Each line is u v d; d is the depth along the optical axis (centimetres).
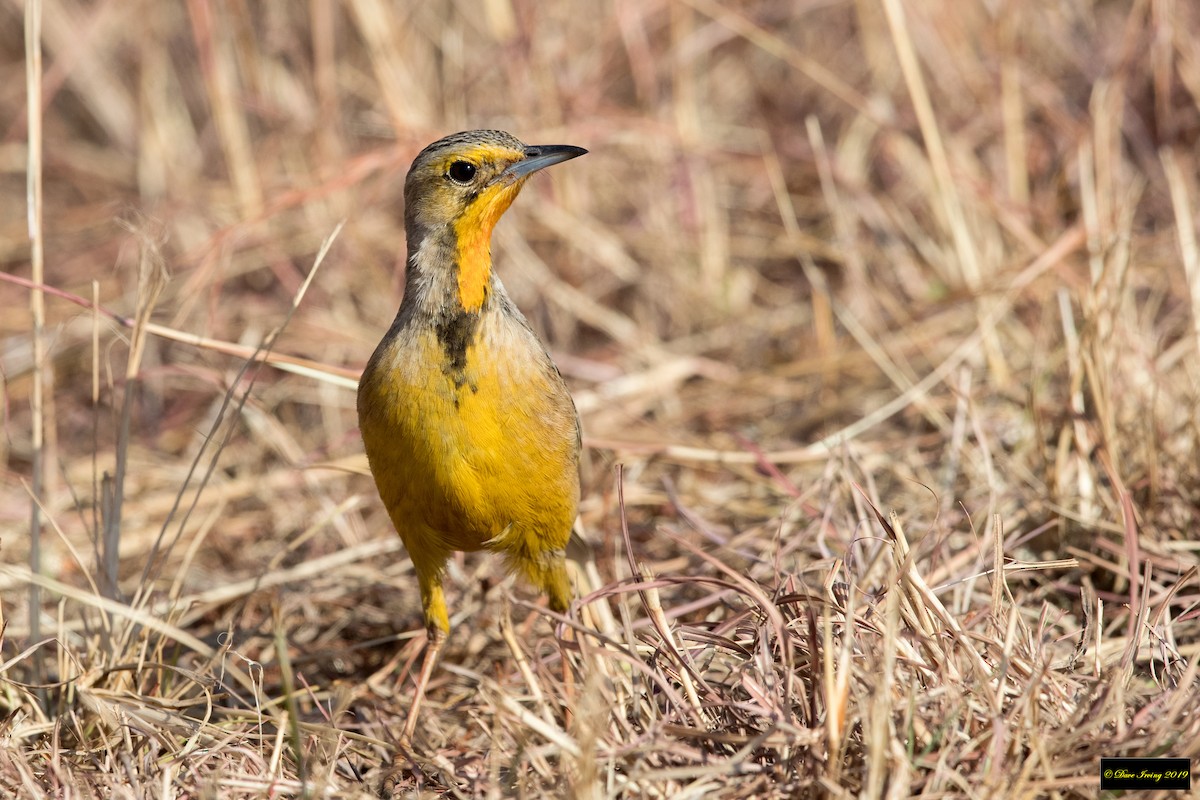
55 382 1445
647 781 676
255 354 906
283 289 1498
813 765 666
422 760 779
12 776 745
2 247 1623
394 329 819
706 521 1129
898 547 748
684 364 1380
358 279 1477
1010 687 709
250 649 1003
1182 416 1051
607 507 1073
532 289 1469
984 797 633
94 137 1867
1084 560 952
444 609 877
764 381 1355
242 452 1334
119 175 1769
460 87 1484
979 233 1384
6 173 1836
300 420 1388
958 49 1525
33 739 811
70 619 1029
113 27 1816
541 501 829
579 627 754
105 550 896
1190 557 930
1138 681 755
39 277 920
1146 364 1070
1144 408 995
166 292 1459
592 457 1216
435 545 855
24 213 1741
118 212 1606
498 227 1463
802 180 1561
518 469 809
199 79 1766
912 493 1091
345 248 1478
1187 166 1416
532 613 975
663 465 1231
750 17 1688
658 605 779
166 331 933
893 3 1277
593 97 1532
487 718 844
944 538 909
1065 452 980
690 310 1497
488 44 1585
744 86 1708
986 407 1197
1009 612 767
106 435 1399
